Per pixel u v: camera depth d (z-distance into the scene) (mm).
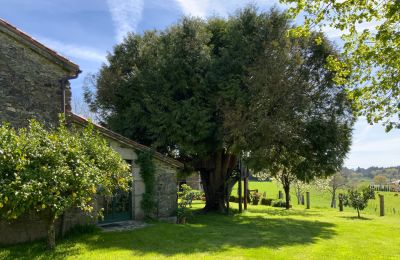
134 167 14219
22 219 9875
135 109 17828
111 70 19969
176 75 17219
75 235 10859
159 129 17109
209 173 20656
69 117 11406
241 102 16406
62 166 8219
